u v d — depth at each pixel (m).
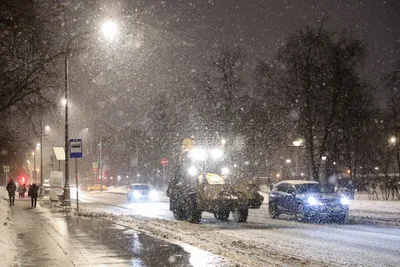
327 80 46.59
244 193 26.36
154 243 16.38
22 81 16.11
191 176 27.22
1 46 15.03
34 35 14.98
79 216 28.55
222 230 22.80
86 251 14.77
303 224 26.02
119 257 13.70
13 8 14.27
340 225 25.39
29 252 14.66
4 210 31.75
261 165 57.84
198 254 14.16
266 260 14.33
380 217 28.81
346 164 57.44
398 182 56.09
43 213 31.17
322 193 27.95
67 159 39.06
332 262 14.20
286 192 29.14
